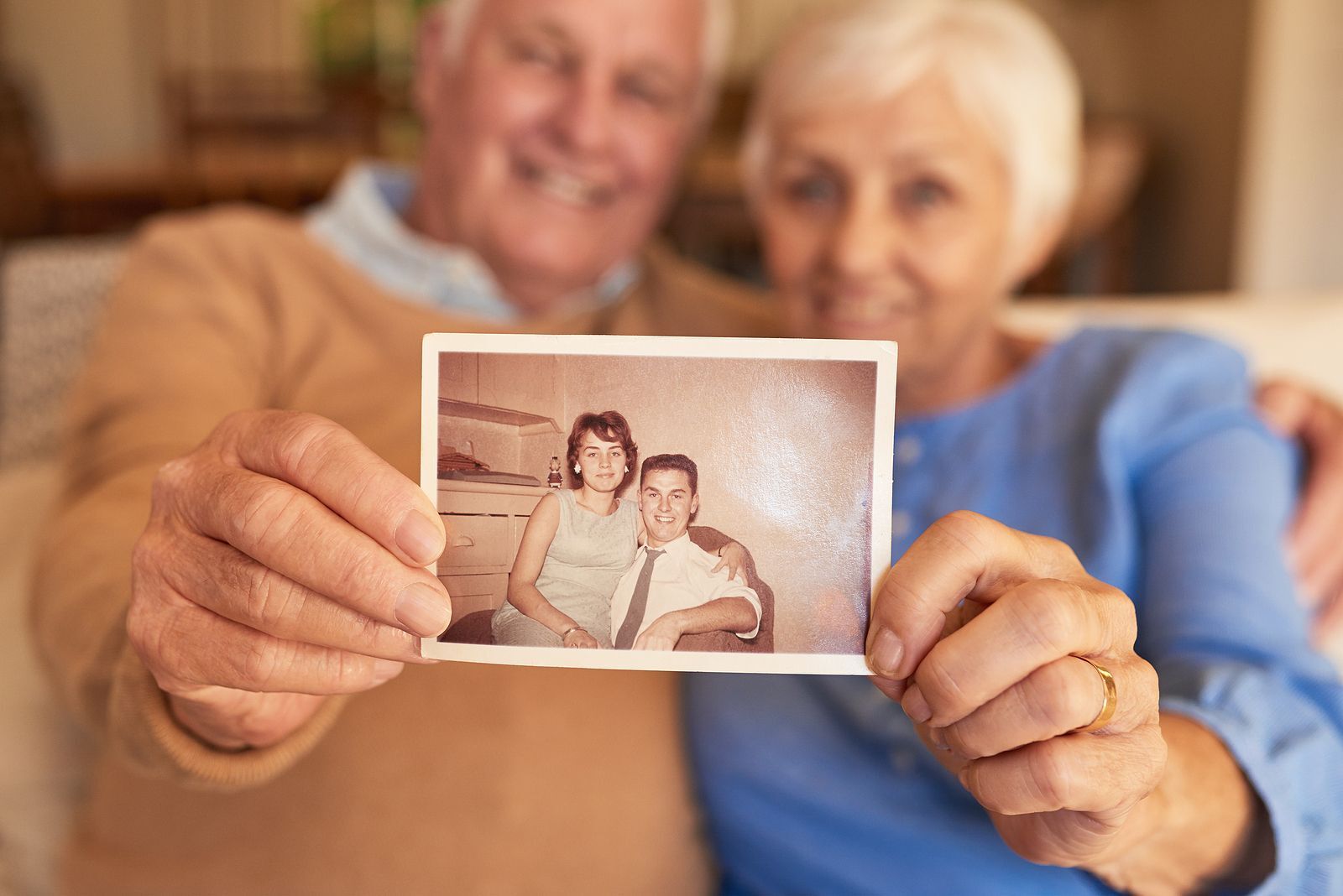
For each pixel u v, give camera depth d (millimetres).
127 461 928
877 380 552
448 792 935
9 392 1292
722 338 553
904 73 1077
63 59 3059
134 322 1071
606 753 981
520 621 548
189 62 3041
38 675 1022
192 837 894
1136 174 2537
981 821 860
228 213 1221
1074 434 995
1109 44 2785
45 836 962
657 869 972
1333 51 2227
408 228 1293
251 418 541
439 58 1267
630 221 1323
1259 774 648
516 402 553
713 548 549
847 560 546
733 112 2975
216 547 517
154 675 557
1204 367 1008
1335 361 1281
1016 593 477
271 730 643
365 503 483
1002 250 1141
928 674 479
